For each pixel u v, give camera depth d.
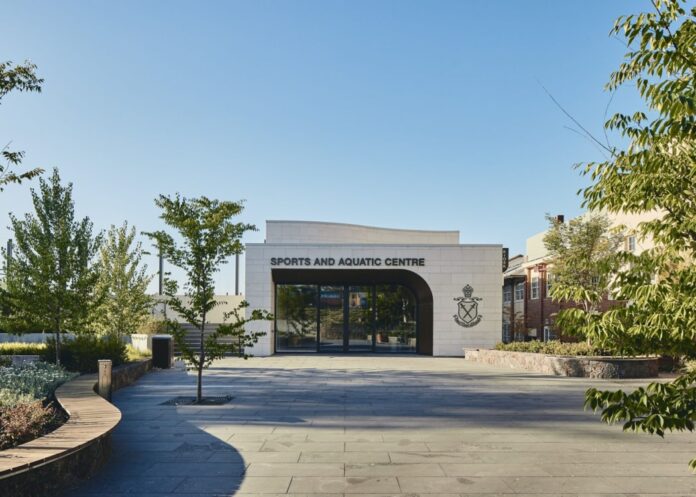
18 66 9.41
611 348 3.99
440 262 29.22
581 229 25.42
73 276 17.94
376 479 6.55
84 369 16.88
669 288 3.60
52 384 12.20
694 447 8.27
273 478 6.58
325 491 6.09
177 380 17.23
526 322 41.00
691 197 3.77
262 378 17.77
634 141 3.87
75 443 6.39
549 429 9.57
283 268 28.98
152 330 31.19
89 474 6.66
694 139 3.59
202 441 8.55
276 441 8.55
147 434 9.06
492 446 8.28
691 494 6.04
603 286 4.14
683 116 3.50
